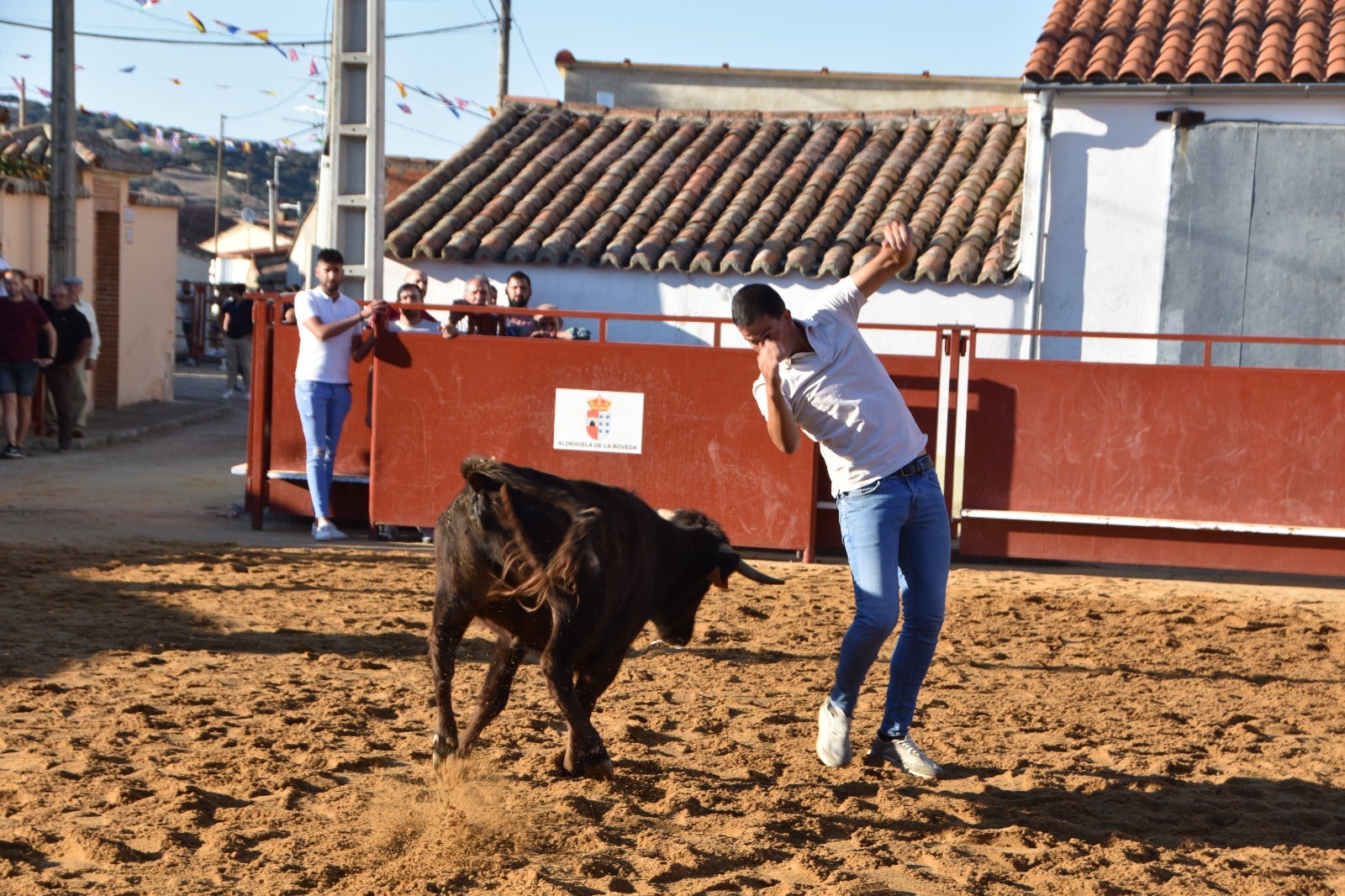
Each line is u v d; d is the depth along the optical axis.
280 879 4.36
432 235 17.05
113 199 24.09
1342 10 15.91
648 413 12.09
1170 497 11.79
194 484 15.95
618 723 6.59
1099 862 4.86
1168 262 14.98
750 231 16.66
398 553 11.76
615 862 4.67
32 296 17.56
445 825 4.91
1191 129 14.80
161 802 5.09
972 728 6.76
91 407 22.72
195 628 8.34
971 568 12.23
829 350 5.51
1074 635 9.21
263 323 12.73
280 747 5.89
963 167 18.36
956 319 15.55
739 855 4.80
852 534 5.63
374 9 13.67
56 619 8.35
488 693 5.48
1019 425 11.97
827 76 24.45
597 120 21.59
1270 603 10.85
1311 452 11.55
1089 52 15.59
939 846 4.98
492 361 12.20
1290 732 6.88
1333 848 5.12
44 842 4.62
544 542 5.04
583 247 16.66
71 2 20.25
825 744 5.79
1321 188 14.51
